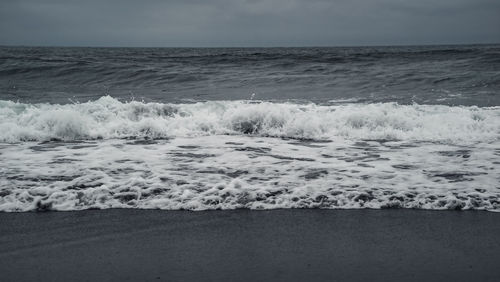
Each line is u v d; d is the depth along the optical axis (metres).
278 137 7.95
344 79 17.55
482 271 3.11
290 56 26.05
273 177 5.25
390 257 3.34
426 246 3.54
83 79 17.50
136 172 5.40
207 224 3.99
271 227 3.93
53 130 7.68
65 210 4.26
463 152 6.62
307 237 3.72
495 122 8.54
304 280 2.97
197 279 2.98
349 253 3.41
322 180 5.14
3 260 3.25
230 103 10.12
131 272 3.07
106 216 4.14
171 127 8.35
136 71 18.81
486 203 4.47
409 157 6.33
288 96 13.73
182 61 24.77
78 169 5.49
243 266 3.18
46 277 2.99
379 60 24.23
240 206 4.40
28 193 4.56
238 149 6.86
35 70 18.61
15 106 9.41
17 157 6.14
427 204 4.46
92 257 3.31
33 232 3.76
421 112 9.20
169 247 3.50
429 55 25.88
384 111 9.28
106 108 9.25
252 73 19.73
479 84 15.34
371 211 4.32
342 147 7.09
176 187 4.85
